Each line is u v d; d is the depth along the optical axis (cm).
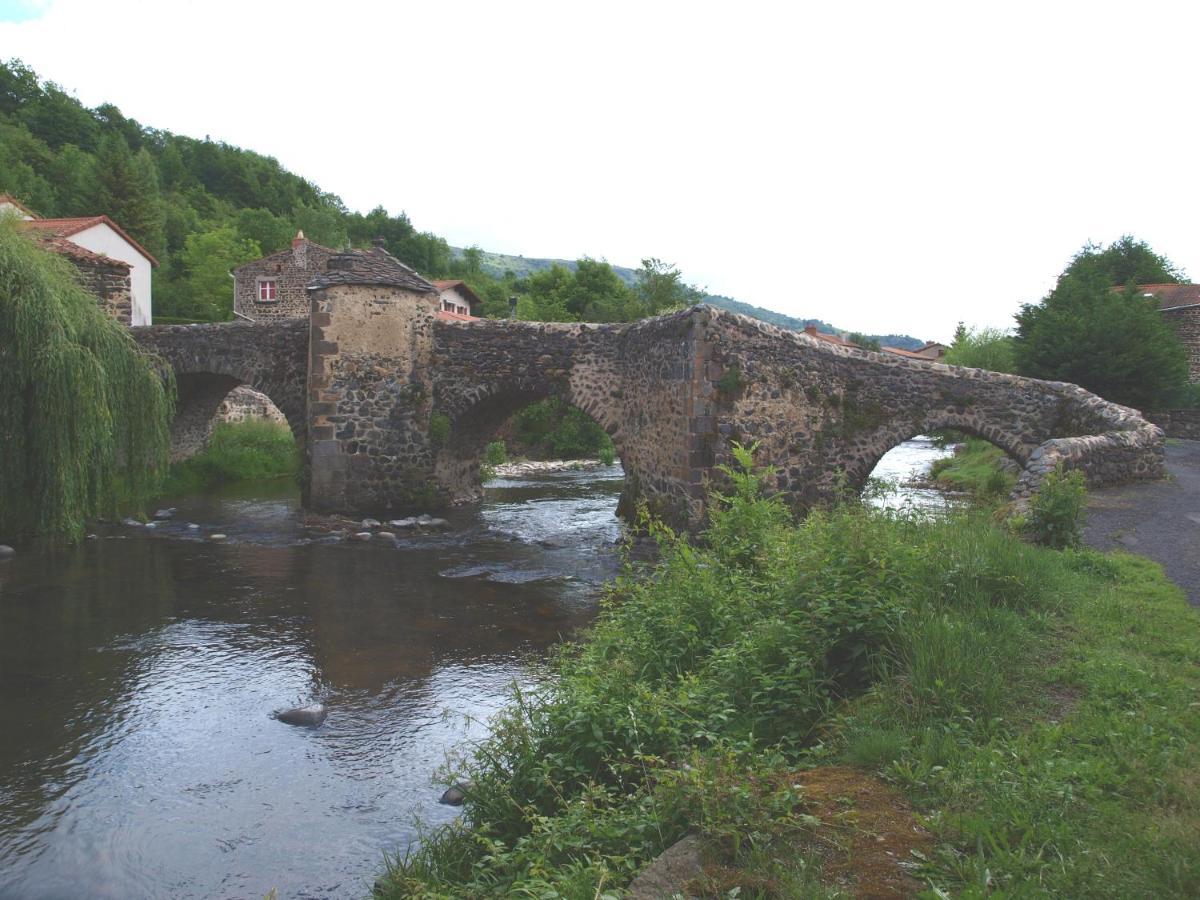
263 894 459
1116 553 793
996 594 591
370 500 1716
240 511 1758
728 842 328
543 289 5259
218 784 584
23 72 7319
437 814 541
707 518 1310
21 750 634
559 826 390
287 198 8531
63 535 1375
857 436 1429
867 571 574
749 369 1341
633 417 1583
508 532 1573
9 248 1250
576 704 507
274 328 1836
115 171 5494
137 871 480
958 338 4375
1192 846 288
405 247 7300
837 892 284
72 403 1245
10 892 459
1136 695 434
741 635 570
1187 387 2406
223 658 840
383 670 807
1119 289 3269
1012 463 1991
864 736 416
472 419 1820
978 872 284
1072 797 330
